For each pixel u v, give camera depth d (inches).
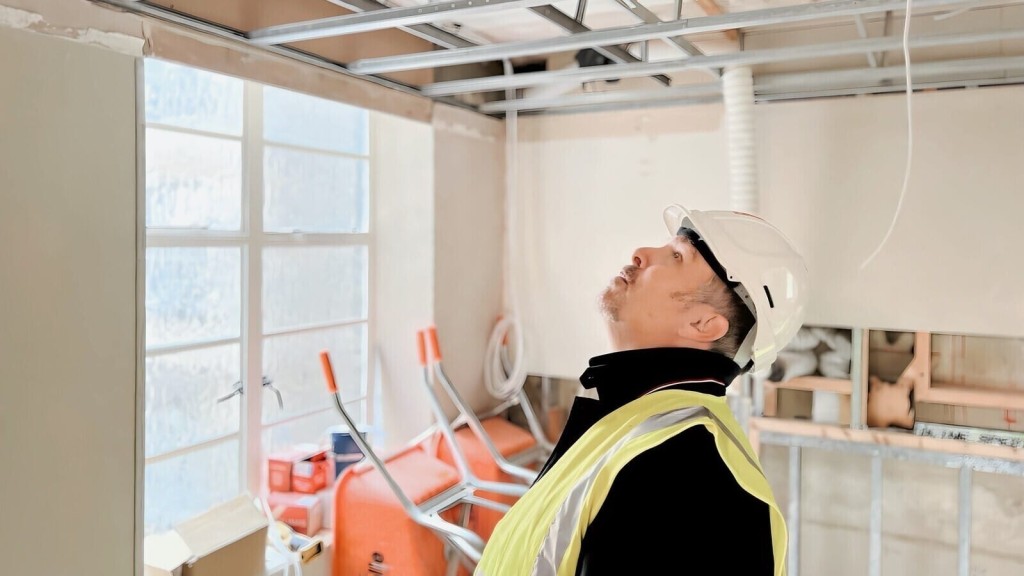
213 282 95.9
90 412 65.3
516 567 45.8
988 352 102.9
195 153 92.8
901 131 105.8
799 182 112.3
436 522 93.7
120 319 67.7
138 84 69.2
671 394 47.6
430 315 119.2
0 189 58.0
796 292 52.7
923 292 105.5
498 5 65.1
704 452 42.8
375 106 102.7
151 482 88.6
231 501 86.5
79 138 63.7
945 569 107.0
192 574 76.1
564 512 44.5
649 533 40.2
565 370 131.6
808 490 115.1
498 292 135.9
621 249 126.6
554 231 132.0
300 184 109.6
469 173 126.4
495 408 135.0
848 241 109.6
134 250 68.9
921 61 103.6
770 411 113.8
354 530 99.0
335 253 116.4
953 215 103.6
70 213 63.2
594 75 95.5
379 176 122.8
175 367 91.1
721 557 39.6
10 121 58.6
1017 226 100.2
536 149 132.9
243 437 100.8
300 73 89.4
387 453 114.0
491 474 113.4
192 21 74.2
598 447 46.9
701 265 50.5
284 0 86.7
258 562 84.4
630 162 125.2
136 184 69.0
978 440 101.4
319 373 113.8
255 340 101.6
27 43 59.6
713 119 118.4
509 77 102.0
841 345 109.9
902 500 109.5
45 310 61.5
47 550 62.2
